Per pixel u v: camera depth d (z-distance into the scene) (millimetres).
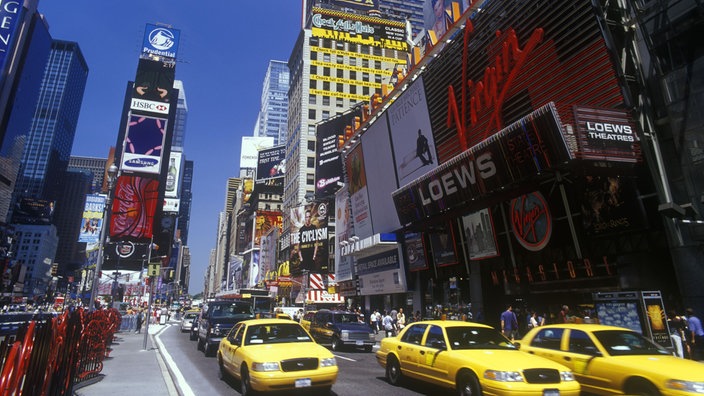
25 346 5078
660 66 14641
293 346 9086
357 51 81312
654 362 6961
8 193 129875
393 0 143875
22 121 132875
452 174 20125
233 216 194375
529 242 18641
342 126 60875
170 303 101312
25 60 129375
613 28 15680
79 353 8930
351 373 12008
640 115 14766
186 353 16844
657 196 14211
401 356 9898
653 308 11438
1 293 86812
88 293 69938
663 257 14578
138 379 10031
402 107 29297
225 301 17953
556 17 17312
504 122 20203
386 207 32094
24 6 119312
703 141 13234
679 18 14148
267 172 133750
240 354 9125
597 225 15734
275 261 87250
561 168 15430
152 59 90875
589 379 7570
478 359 7594
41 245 161750
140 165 83312
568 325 8625
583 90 16125
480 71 22125
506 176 17453
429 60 27438
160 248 83125
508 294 21000
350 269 39438
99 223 112562
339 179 59250
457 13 25109
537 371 7059
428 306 28234
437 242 25516
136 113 85812
